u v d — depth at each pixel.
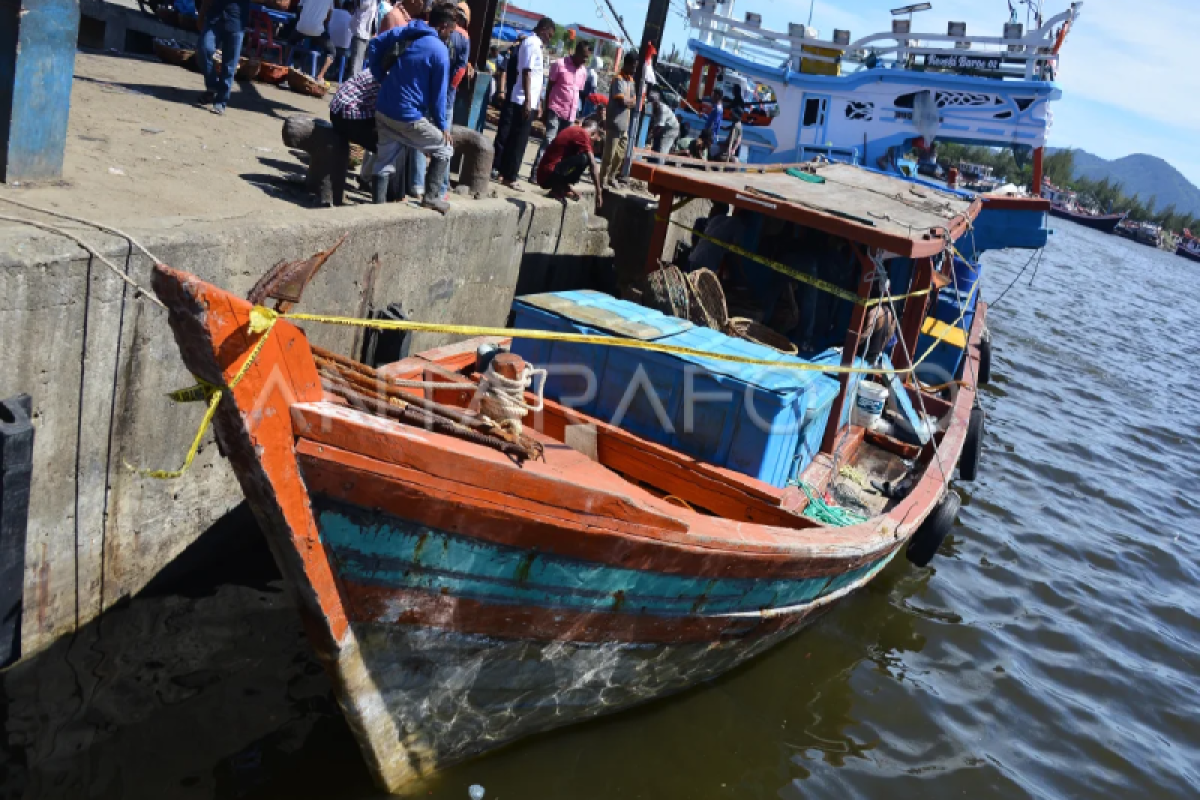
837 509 7.01
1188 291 54.47
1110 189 172.38
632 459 6.45
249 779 4.96
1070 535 11.13
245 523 6.69
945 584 9.24
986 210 13.20
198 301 3.34
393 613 4.53
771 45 17.00
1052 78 15.40
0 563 4.43
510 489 4.40
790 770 6.09
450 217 8.43
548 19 10.88
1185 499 13.42
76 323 4.90
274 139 9.74
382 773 4.98
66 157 6.93
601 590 5.05
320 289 6.88
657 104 15.01
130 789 4.72
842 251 9.32
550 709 5.59
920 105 16.00
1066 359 21.83
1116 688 8.01
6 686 5.04
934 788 6.23
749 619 6.09
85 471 5.22
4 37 5.63
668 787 5.66
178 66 12.44
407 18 9.41
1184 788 6.76
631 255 12.81
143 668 5.45
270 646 5.90
